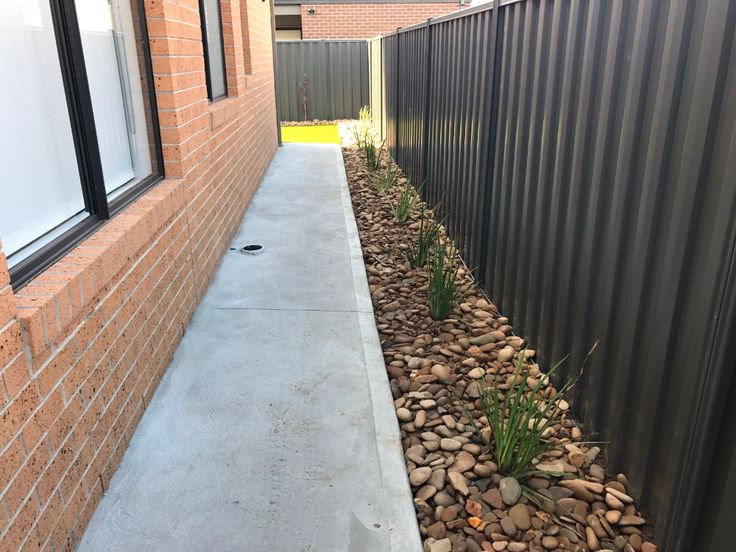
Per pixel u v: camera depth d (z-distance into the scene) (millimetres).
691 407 1722
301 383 2801
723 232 1569
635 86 2039
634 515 2047
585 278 2457
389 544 1911
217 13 5105
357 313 3566
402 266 4418
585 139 2434
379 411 2600
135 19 2934
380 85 10516
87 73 2459
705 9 1681
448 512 2066
